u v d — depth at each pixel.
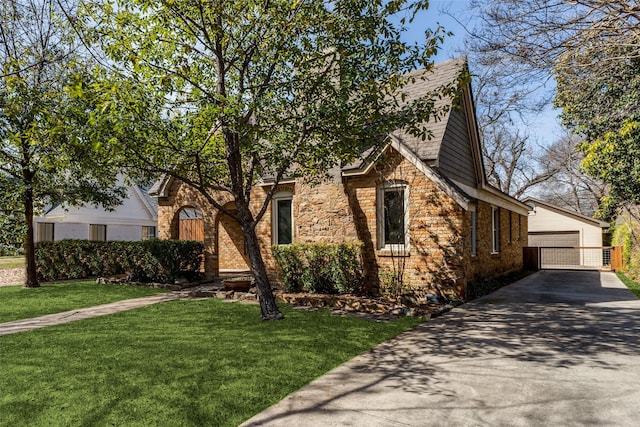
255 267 8.20
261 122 7.96
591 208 38.09
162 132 6.87
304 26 7.21
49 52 10.21
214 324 7.57
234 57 8.11
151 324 7.59
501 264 15.74
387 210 11.41
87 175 13.90
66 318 8.41
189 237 20.09
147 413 3.78
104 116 5.76
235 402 4.05
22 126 11.17
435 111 7.52
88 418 3.66
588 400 4.16
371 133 7.63
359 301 9.28
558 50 8.67
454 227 10.36
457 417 3.78
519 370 5.06
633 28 7.84
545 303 10.02
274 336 6.66
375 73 7.62
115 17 7.00
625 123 13.58
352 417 3.77
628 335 6.77
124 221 24.34
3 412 3.79
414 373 4.96
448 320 8.02
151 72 7.29
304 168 9.55
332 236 12.00
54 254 15.50
